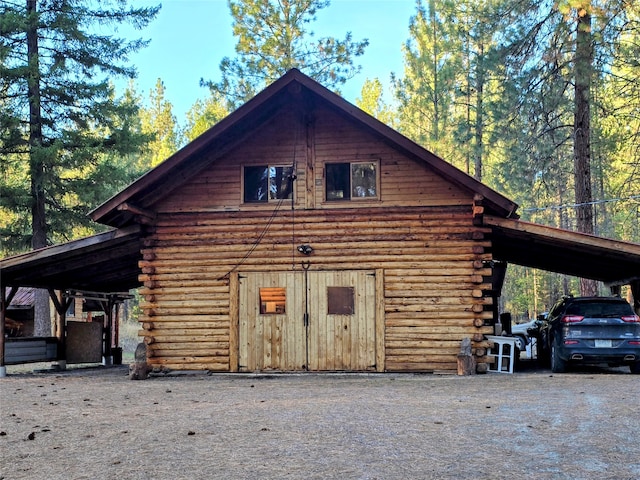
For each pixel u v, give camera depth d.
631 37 22.78
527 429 7.09
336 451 6.21
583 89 19.89
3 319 16.16
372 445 6.44
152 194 15.01
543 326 16.48
